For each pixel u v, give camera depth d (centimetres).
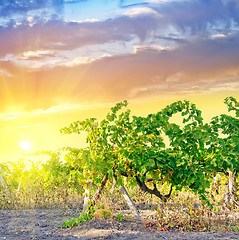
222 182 887
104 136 639
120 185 648
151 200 852
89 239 527
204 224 596
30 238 547
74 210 820
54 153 862
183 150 682
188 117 727
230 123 768
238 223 622
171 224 589
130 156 609
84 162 629
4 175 930
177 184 642
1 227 627
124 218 656
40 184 909
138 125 650
